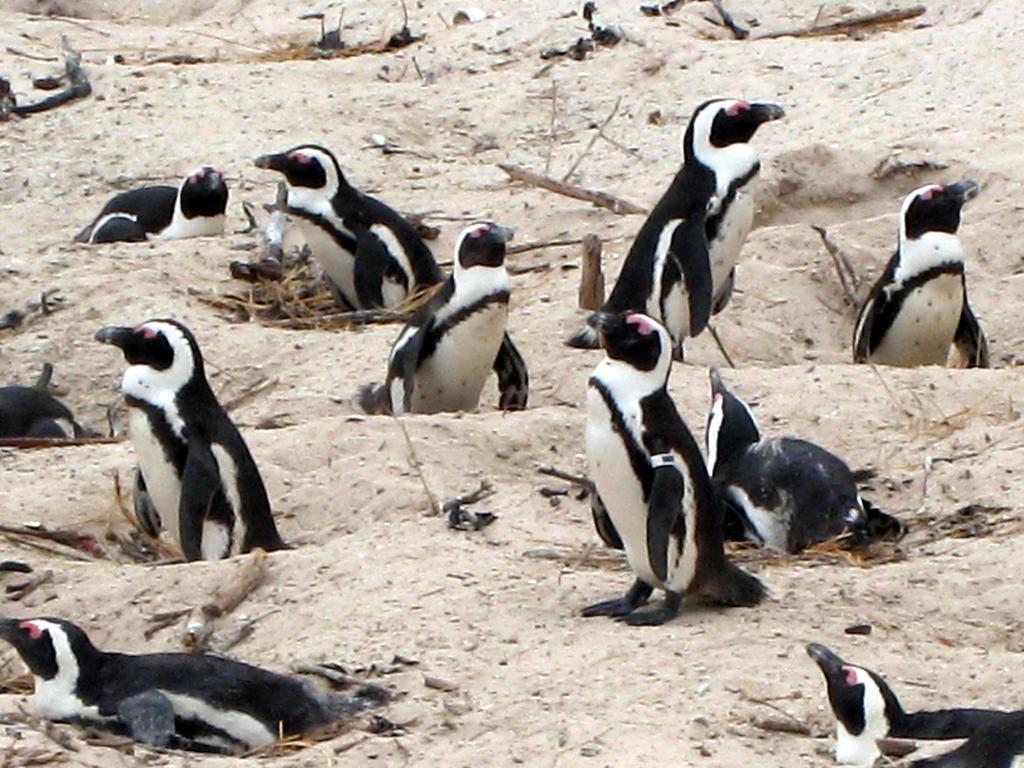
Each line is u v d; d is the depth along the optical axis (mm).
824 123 21266
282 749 9719
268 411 15484
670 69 23078
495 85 23172
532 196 20125
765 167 20000
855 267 18125
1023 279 17984
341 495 13453
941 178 19766
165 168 21516
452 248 19234
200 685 9922
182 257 18641
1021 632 11141
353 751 9469
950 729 9320
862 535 12398
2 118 22875
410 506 13203
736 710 9766
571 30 24438
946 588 11539
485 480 13547
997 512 12969
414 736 9641
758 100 22141
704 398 14828
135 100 23234
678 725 9594
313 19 26281
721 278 16625
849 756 9258
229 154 21688
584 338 16406
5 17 27031
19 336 17375
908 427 14312
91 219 20594
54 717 9984
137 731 9555
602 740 9422
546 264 18406
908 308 16469
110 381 16594
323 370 16219
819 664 9359
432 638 10828
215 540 12859
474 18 25391
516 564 11961
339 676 10359
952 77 22047
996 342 17266
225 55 25281
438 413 15445
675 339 16203
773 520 12609
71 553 12953
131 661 10102
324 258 18016
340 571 11883
